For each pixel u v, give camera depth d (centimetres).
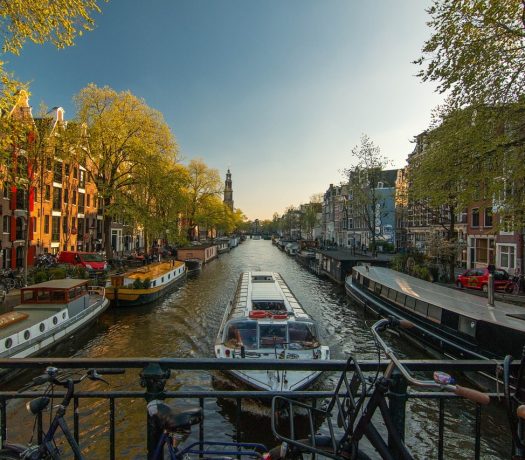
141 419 997
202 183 5991
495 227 1484
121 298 2350
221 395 277
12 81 1089
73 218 4056
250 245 12512
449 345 1366
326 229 10025
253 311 1222
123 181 3212
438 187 1495
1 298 1953
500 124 1328
